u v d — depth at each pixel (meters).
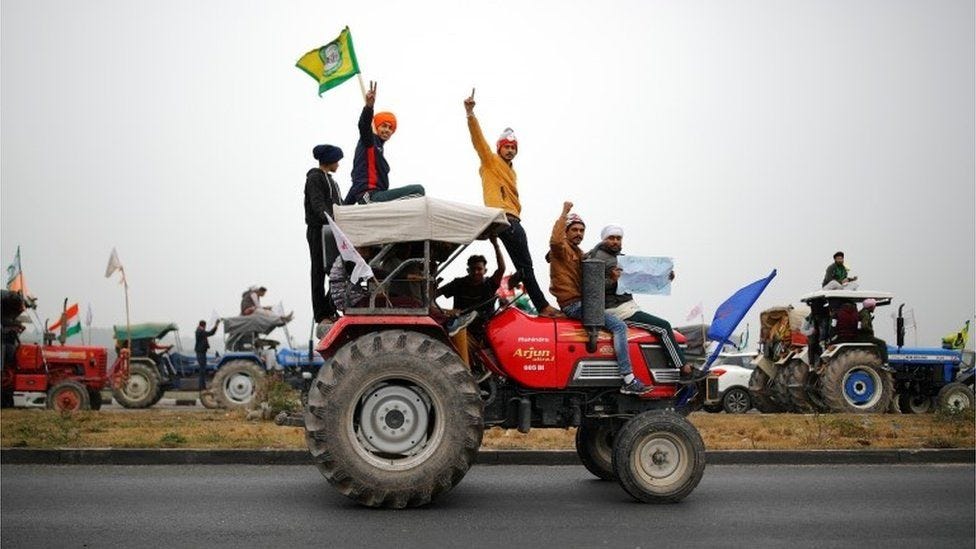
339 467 7.37
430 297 8.08
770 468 10.75
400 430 7.60
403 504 7.50
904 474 10.19
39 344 21.00
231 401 21.58
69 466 10.50
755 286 8.40
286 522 7.00
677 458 7.97
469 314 8.11
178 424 14.52
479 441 7.52
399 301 7.95
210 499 8.12
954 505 8.05
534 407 8.34
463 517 7.25
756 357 21.47
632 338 8.38
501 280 8.76
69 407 19.81
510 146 9.31
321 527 6.79
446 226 7.83
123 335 23.28
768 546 6.26
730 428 14.04
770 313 21.05
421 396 7.66
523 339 8.20
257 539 6.36
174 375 23.64
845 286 18.92
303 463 10.78
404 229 7.79
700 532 6.71
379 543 6.23
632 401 8.48
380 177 9.54
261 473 10.00
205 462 10.77
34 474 9.84
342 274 8.06
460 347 8.08
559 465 10.97
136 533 6.57
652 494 7.88
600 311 8.18
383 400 7.61
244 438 12.12
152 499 8.11
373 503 7.45
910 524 7.14
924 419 15.88
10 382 19.94
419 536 6.48
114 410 20.52
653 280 9.23
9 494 8.41
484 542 6.28
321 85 10.46
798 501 8.19
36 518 7.18
